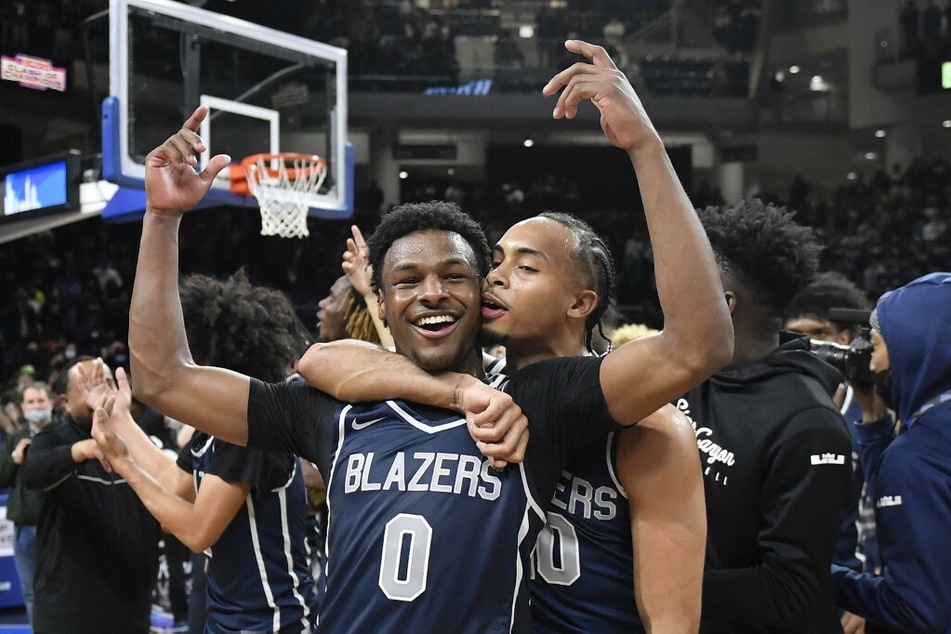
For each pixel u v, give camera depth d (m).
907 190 15.67
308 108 6.30
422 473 1.56
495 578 1.51
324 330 3.23
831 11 16.97
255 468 2.43
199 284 2.79
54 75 13.92
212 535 2.43
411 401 1.63
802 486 1.85
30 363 11.80
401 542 1.52
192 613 2.88
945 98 16.27
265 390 1.77
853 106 16.97
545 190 17.19
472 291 1.66
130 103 5.32
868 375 2.33
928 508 1.93
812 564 1.83
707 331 1.47
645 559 1.59
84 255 14.36
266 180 5.88
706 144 17.58
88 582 3.38
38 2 13.74
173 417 1.78
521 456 1.54
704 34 16.55
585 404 1.55
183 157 1.75
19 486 5.12
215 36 5.79
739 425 1.93
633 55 16.38
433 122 16.23
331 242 15.48
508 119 16.06
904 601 1.95
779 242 2.04
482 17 16.25
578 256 1.71
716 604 1.85
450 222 1.70
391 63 15.91
